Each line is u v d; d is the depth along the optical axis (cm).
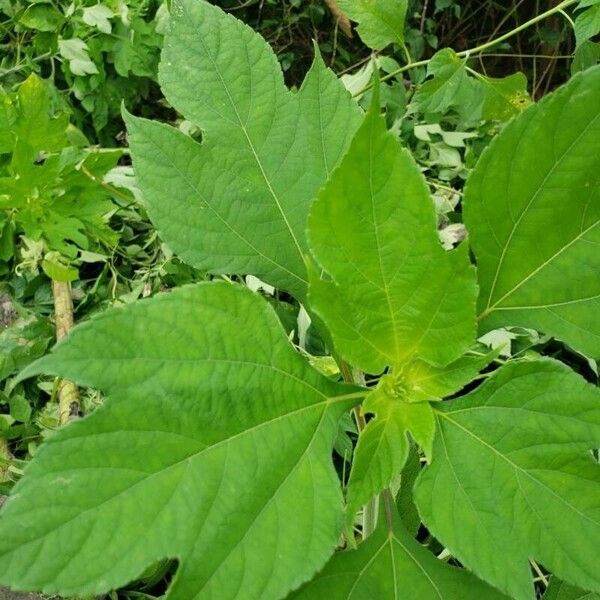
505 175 41
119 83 121
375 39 98
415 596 41
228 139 47
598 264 42
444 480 40
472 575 42
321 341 85
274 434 39
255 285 94
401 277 40
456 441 41
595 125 39
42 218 93
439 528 39
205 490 36
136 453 35
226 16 49
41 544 32
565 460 39
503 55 142
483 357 42
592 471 38
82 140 112
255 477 37
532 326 43
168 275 102
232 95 48
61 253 97
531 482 39
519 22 150
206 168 46
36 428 90
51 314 101
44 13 116
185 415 37
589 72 38
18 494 33
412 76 122
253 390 39
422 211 38
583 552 38
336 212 38
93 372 35
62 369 35
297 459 38
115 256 106
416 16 142
